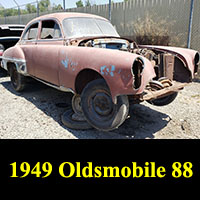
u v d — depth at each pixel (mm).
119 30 8867
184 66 3627
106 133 3293
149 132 3381
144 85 2586
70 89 3232
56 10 11734
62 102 4566
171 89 3162
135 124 3643
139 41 7859
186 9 6836
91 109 3000
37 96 4996
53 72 3516
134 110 4254
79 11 10297
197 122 3754
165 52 3852
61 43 3725
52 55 3494
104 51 2770
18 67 4645
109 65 2619
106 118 2865
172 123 3717
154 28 7531
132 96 2760
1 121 3639
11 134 3207
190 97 5098
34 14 13531
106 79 2656
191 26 6633
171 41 7336
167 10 7328
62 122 3584
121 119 2758
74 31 3879
